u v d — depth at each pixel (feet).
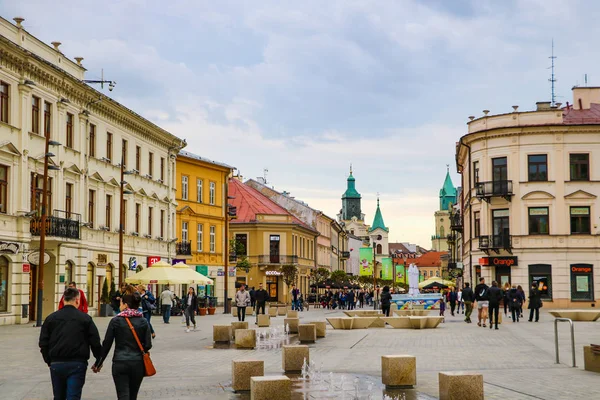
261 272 262.67
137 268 160.76
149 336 32.17
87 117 135.95
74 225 122.62
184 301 155.63
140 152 164.76
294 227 271.49
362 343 77.05
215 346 74.59
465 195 217.56
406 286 517.96
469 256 198.18
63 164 125.59
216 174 220.02
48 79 120.37
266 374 50.60
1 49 105.60
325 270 284.82
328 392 42.06
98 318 128.16
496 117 188.44
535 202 182.39
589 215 180.55
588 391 41.55
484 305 105.60
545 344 73.77
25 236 112.47
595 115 192.03
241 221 262.67
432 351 67.26
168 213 183.01
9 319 108.27
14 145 110.73
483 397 37.24
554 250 179.73
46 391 43.91
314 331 79.05
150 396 41.47
